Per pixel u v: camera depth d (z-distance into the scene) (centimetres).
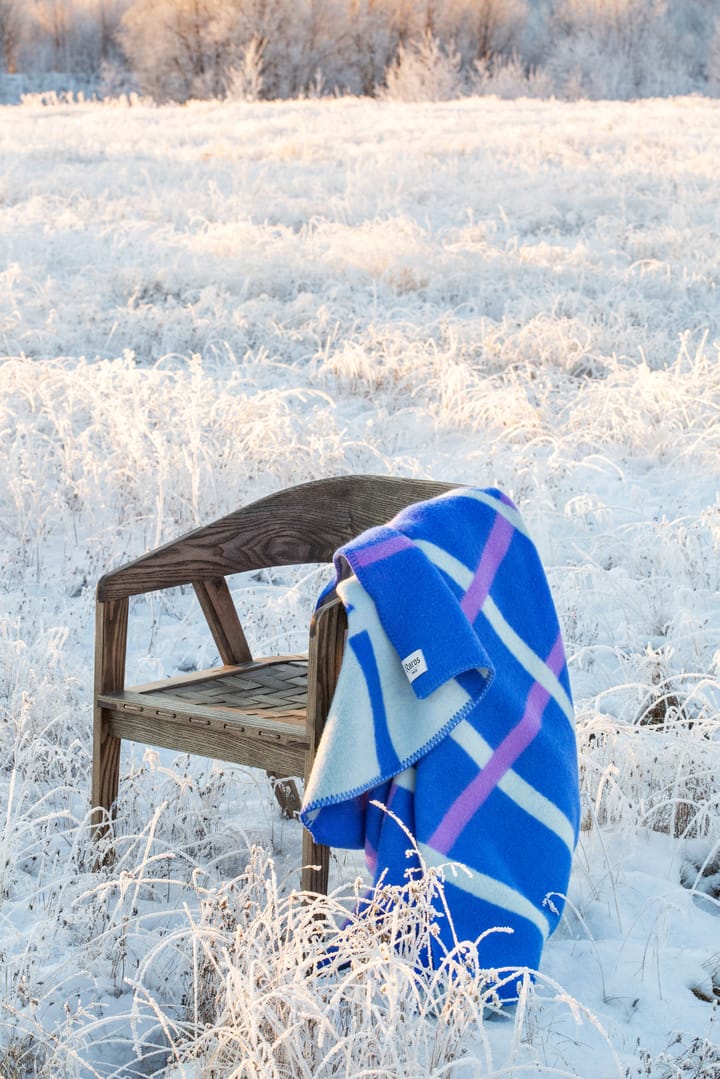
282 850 337
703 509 621
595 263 1246
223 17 4769
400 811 267
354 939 239
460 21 5528
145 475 615
